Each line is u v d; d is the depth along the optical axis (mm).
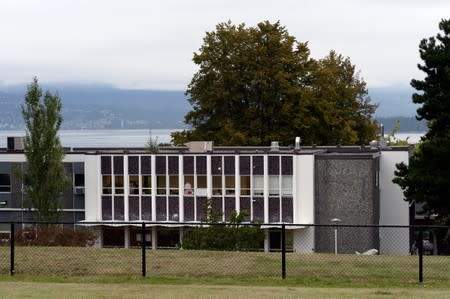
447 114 49938
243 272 27891
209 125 80125
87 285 25844
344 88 85000
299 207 59844
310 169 59688
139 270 28219
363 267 28562
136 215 61906
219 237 43094
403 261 29656
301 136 78188
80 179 63844
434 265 28969
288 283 26406
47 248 32312
